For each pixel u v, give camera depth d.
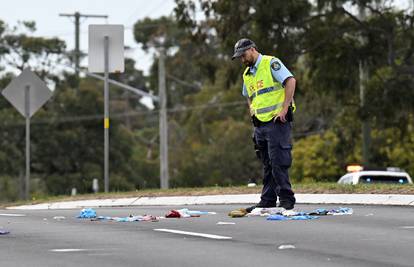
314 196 41.94
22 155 157.00
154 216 33.38
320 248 23.66
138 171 172.62
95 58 55.16
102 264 21.38
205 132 179.00
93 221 31.78
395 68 100.00
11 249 24.08
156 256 22.55
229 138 169.62
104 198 48.53
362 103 101.00
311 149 135.25
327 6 99.81
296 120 148.25
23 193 158.12
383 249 23.38
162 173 124.44
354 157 127.12
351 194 41.25
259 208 33.62
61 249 23.97
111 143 164.75
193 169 172.00
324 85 104.62
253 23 99.38
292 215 31.89
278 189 33.25
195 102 181.75
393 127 108.81
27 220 32.75
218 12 99.25
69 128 160.75
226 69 103.12
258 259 21.88
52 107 160.12
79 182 158.62
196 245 24.47
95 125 162.75
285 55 98.12
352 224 29.28
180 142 184.25
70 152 160.12
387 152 127.38
